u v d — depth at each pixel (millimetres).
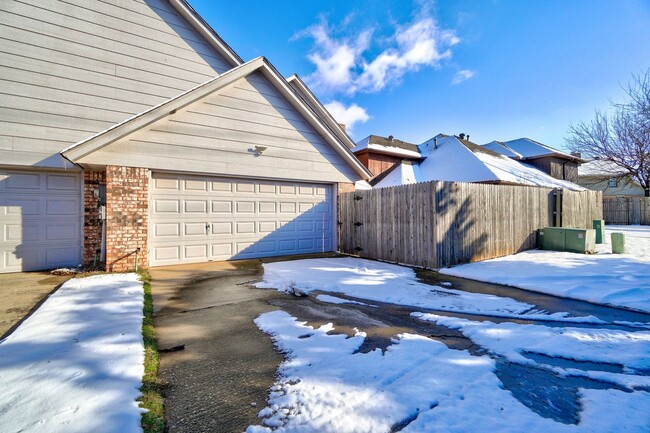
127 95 7969
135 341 3172
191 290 5410
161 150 7062
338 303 4715
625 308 4344
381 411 2072
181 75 8812
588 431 1893
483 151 20703
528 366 2752
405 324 3828
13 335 3258
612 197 22859
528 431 1891
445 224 7234
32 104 6812
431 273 6750
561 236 9352
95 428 1881
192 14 8820
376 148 19469
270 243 9000
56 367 2607
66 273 6590
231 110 8008
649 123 18109
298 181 9461
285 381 2494
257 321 3934
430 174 19141
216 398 2275
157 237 7309
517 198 9266
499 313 4203
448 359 2859
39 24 6941
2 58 6570
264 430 1907
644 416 2045
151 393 2301
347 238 9781
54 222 7273
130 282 5645
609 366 2756
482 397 2254
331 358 2889
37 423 1911
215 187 8102
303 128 9266
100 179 7629
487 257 8188
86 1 7496
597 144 22000
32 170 7070
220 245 8164
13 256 6855
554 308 4398
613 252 8898
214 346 3195
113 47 7816
